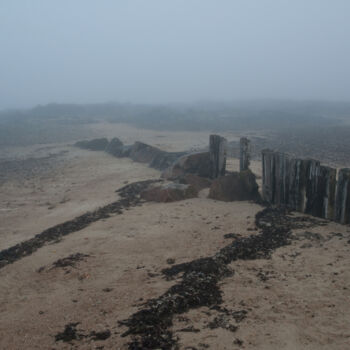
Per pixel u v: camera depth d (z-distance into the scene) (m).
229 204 16.50
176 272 9.91
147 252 11.68
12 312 8.67
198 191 19.00
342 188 12.91
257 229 13.20
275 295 8.47
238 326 7.25
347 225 12.88
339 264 9.95
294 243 11.62
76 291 9.41
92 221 15.34
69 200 19.97
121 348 6.77
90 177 25.86
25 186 24.53
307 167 14.12
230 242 12.06
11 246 13.80
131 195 19.20
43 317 8.25
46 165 32.06
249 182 17.34
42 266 11.23
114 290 9.27
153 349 6.64
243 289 8.80
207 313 7.78
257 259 10.52
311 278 9.23
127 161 30.97
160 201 17.36
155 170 26.33
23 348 7.12
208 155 21.70
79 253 11.85
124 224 14.52
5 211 18.91
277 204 15.67
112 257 11.45
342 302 8.04
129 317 7.80
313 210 14.05
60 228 14.92
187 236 12.84
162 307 7.88
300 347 6.56
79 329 7.59
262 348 6.55
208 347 6.62
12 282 10.38
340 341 6.71
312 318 7.49
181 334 7.05
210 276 9.28
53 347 7.04
